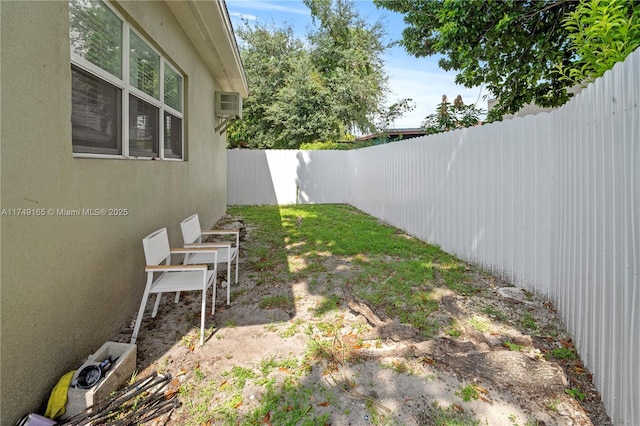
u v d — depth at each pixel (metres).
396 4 8.11
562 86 6.29
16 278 1.68
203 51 5.70
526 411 1.88
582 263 2.37
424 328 2.85
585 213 2.33
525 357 2.33
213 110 7.36
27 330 1.75
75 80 2.32
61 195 2.04
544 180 3.31
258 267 4.57
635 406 1.57
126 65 3.01
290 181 11.97
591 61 2.78
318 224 7.74
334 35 17.67
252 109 17.02
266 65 17.02
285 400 2.01
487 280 4.02
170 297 3.59
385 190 7.97
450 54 7.08
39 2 1.84
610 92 1.91
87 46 2.45
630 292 1.64
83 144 2.42
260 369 2.30
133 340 2.52
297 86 15.70
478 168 4.48
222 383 2.16
